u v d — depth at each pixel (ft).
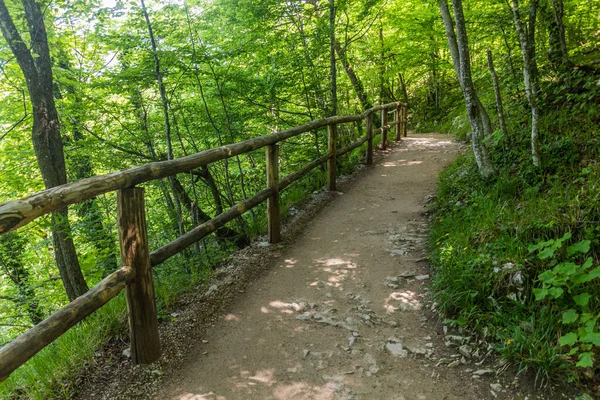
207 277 13.24
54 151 15.38
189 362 9.14
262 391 8.18
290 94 26.08
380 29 41.45
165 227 26.30
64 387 8.31
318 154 25.96
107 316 10.34
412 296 11.41
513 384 7.89
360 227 17.01
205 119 24.76
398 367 8.70
